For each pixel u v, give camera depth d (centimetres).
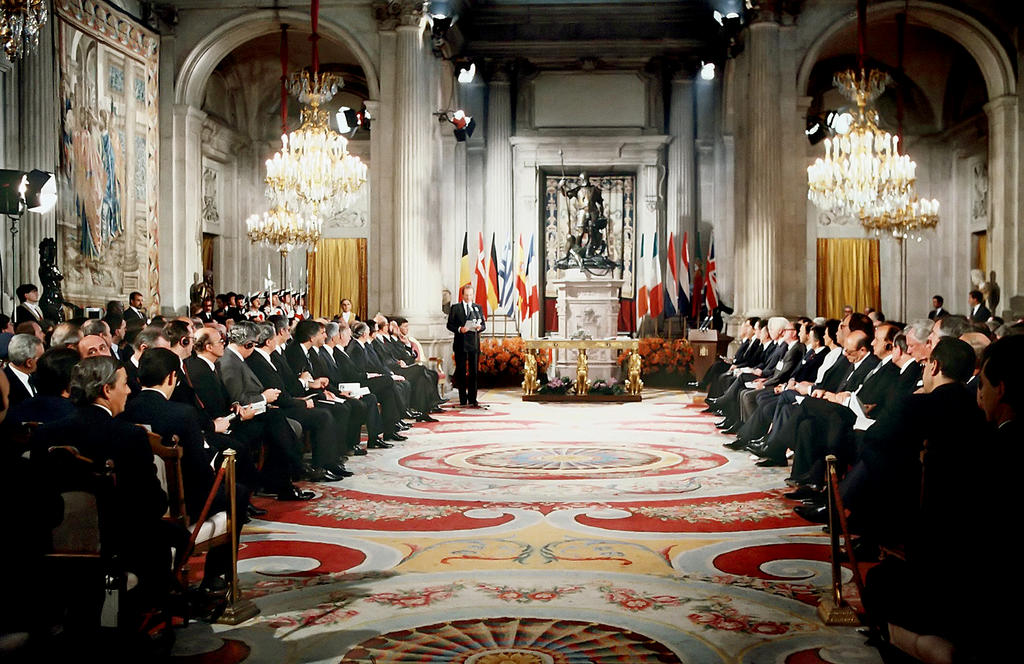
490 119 2558
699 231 2548
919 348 688
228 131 2488
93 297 1616
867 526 532
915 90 2556
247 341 877
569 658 454
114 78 1695
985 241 2439
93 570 389
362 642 477
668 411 1705
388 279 1870
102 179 1648
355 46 1861
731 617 516
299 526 748
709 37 2503
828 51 2416
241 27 1880
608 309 2180
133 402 543
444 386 1989
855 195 1700
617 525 752
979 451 350
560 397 1864
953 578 351
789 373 1179
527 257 2544
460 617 517
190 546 477
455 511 809
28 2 970
